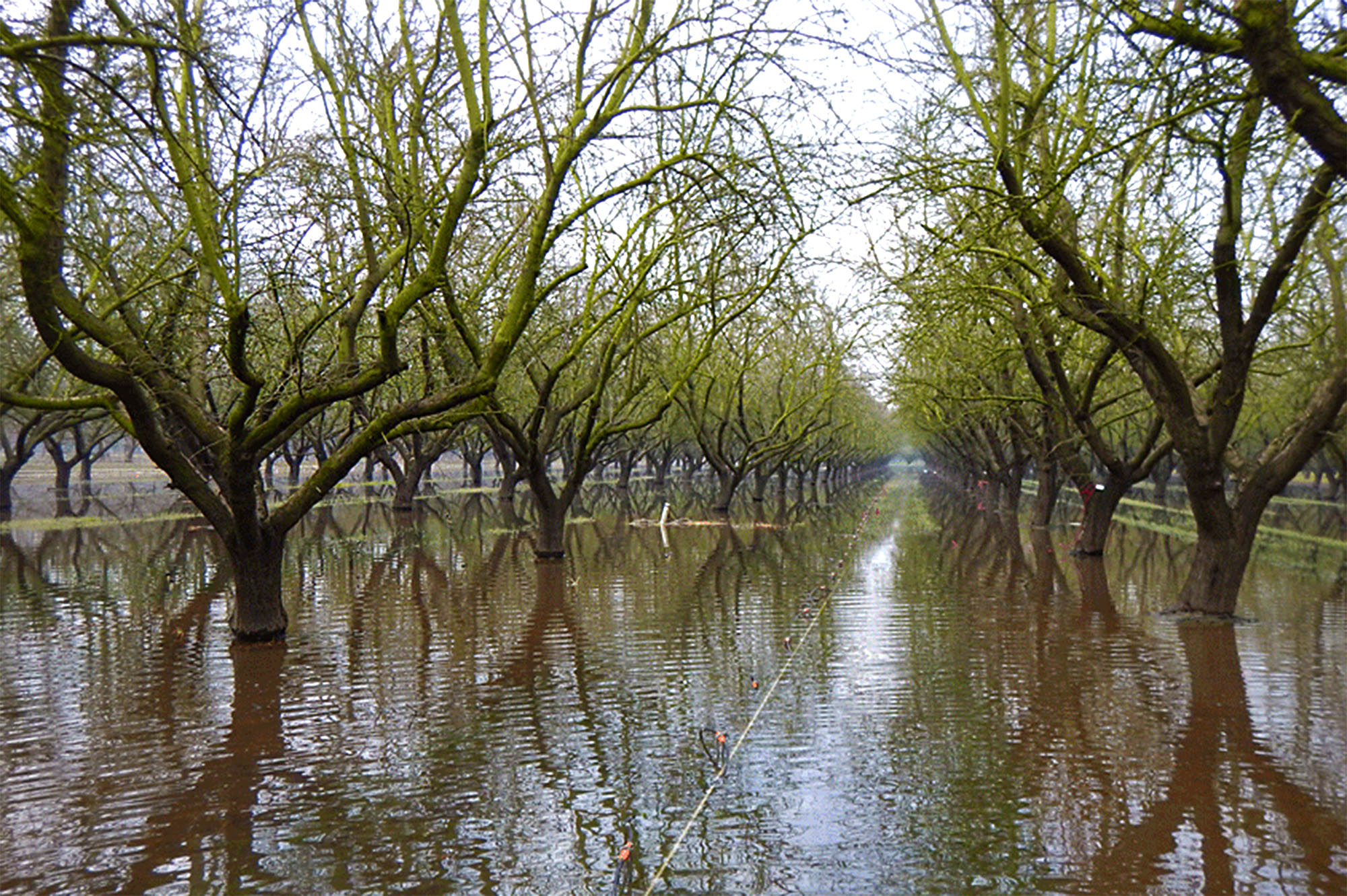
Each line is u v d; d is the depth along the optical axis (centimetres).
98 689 1114
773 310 2417
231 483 1284
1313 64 771
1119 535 3131
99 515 3678
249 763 854
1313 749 884
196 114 1172
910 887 608
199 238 1141
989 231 1362
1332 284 1395
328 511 3953
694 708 1034
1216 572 1549
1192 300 1577
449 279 1480
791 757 867
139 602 1706
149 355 1200
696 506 4656
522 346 2030
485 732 944
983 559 2422
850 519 3853
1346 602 1720
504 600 1756
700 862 646
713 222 1541
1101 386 2586
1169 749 887
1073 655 1286
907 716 1002
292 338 1285
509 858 655
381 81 1291
